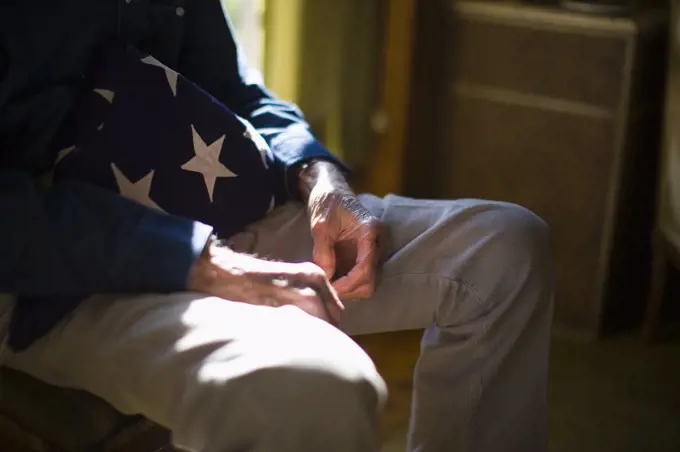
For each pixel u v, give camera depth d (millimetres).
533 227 952
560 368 1719
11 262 755
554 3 1915
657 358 1779
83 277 773
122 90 877
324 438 663
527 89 1842
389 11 1976
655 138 1828
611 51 1707
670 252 1729
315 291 806
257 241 975
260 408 656
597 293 1852
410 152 2064
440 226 949
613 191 1777
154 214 807
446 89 1968
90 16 888
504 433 978
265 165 990
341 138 2127
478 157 1960
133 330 750
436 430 993
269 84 1943
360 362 696
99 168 858
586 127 1781
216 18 1076
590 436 1446
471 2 1875
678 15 1586
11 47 821
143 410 740
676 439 1442
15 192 768
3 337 815
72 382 793
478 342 943
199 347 705
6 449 935
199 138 913
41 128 851
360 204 971
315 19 1948
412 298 943
